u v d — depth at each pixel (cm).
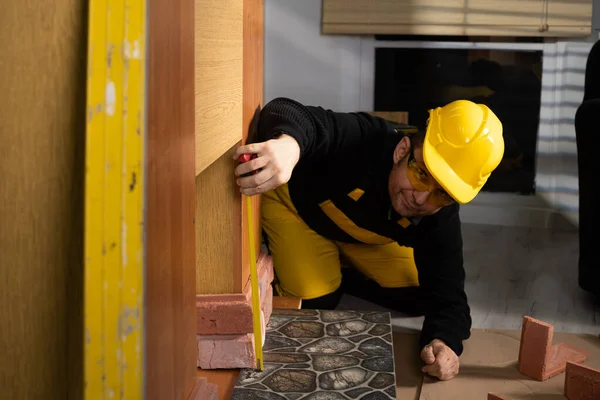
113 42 72
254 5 169
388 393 143
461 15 366
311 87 390
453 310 194
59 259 80
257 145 142
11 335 81
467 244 337
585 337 219
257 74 178
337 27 375
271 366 155
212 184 152
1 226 79
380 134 189
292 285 227
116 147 73
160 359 85
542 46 371
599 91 271
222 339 152
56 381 82
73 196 78
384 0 369
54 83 76
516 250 329
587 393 169
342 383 147
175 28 88
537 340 184
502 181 384
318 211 210
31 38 76
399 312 239
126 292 75
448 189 164
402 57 382
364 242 220
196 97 110
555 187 379
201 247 154
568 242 346
